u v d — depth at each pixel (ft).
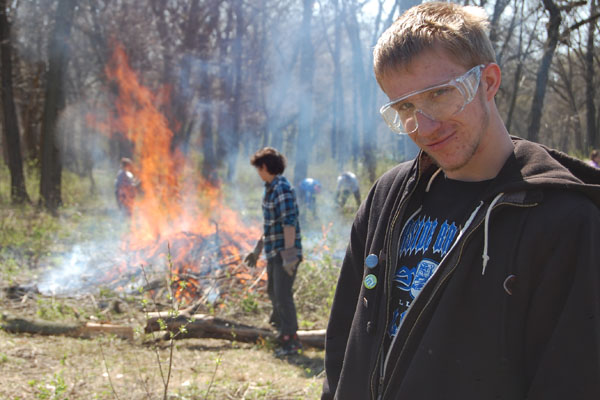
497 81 4.52
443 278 4.33
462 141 4.42
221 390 13.70
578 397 3.69
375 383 4.78
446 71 4.32
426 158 5.07
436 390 4.21
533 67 51.96
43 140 52.16
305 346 18.21
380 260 5.15
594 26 37.96
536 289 3.97
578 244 3.84
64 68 53.57
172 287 21.48
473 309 4.17
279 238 17.56
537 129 33.96
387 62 4.51
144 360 15.72
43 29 67.51
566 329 3.80
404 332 4.51
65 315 19.33
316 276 23.70
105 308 20.43
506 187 4.16
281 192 17.35
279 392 13.83
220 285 22.18
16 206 45.29
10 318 18.13
